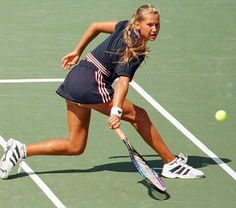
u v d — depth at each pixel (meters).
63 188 17.17
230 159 18.69
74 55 17.66
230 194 17.17
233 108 21.38
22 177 17.55
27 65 23.52
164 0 29.25
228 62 24.44
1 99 21.23
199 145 19.31
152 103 21.48
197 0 29.44
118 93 16.36
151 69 23.58
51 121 20.16
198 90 22.39
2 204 16.45
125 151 18.86
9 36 25.55
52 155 17.92
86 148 18.92
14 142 17.33
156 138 17.42
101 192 17.06
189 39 26.03
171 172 17.69
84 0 28.73
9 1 28.39
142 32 16.42
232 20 27.81
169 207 16.55
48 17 27.12
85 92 16.81
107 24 17.34
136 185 17.38
